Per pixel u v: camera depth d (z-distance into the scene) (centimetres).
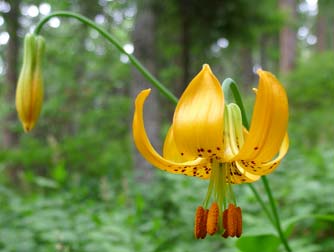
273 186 39
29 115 22
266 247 21
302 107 105
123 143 98
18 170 80
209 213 16
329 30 231
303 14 223
